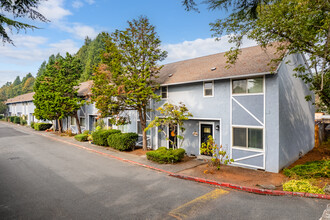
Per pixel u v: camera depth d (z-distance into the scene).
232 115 11.99
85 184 9.00
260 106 10.96
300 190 7.70
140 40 14.76
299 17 8.49
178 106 14.77
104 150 16.22
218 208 6.70
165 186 8.73
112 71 14.25
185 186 8.73
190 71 15.62
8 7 5.09
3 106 58.12
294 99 12.67
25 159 13.66
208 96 13.10
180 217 6.16
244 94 11.51
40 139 22.95
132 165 12.13
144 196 7.70
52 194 7.93
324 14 9.08
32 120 39.97
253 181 9.05
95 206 6.91
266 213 6.32
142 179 9.66
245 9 6.51
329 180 8.64
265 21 9.11
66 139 22.22
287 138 11.45
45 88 23.97
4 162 12.86
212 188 8.50
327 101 12.15
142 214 6.35
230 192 8.06
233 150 11.94
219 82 12.58
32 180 9.52
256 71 10.84
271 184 8.64
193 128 14.46
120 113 17.92
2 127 37.06
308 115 15.10
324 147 16.03
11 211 6.59
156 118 13.48
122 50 14.17
